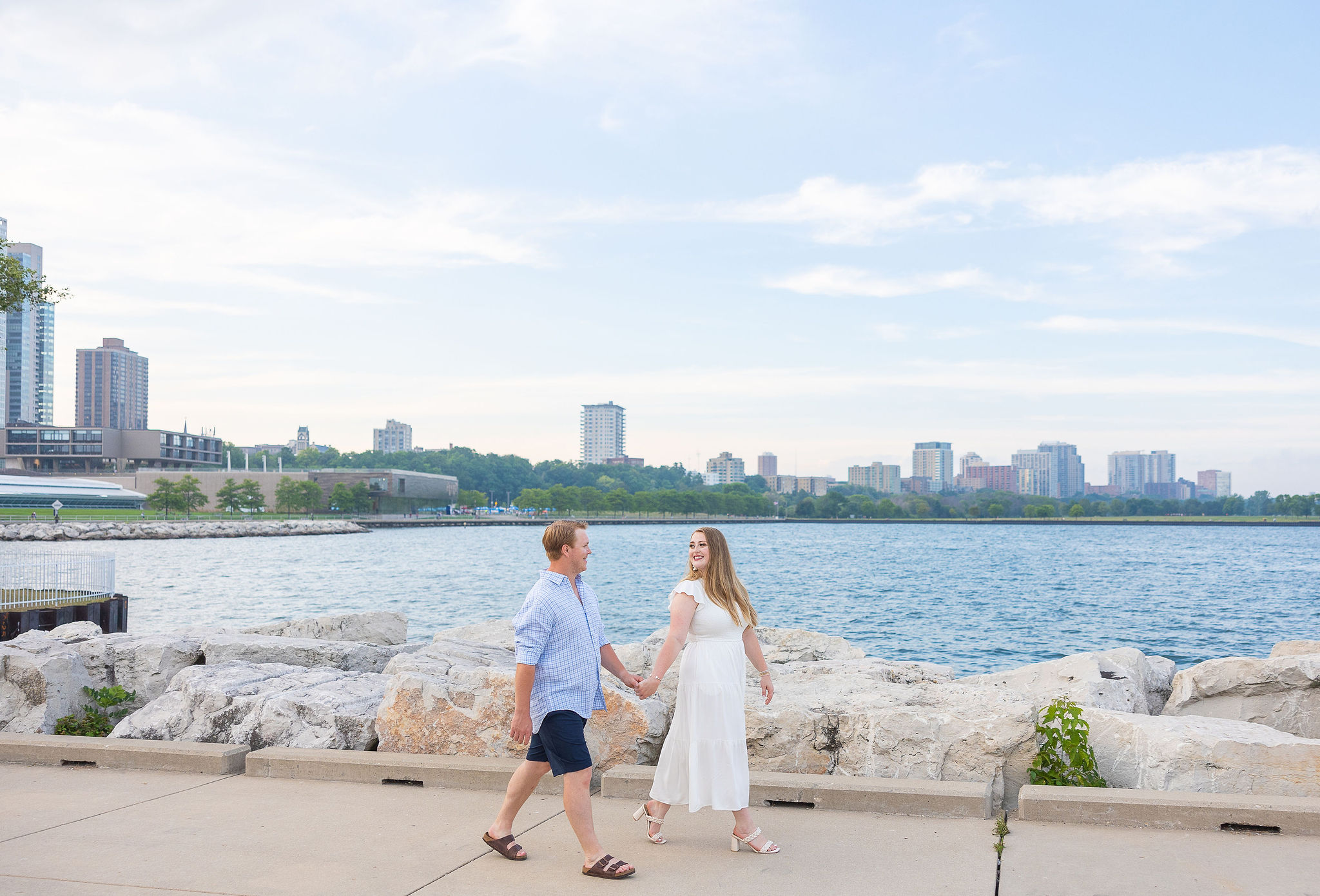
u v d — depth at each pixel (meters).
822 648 12.12
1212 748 5.94
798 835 5.49
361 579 55.28
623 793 6.39
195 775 6.96
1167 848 5.16
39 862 5.05
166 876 4.84
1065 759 6.31
